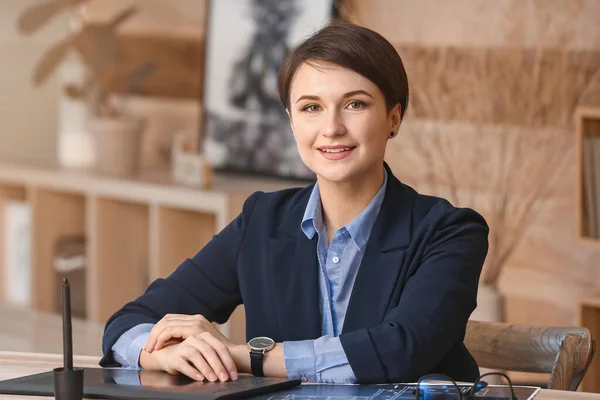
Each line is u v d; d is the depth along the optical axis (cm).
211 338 229
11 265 686
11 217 684
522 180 493
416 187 529
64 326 196
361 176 244
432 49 517
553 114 481
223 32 595
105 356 248
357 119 235
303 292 250
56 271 650
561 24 476
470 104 507
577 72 472
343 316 249
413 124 527
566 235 481
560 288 485
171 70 645
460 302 234
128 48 665
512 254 500
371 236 247
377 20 534
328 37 233
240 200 526
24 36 716
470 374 249
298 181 554
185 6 635
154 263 565
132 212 621
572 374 250
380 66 233
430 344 226
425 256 243
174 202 549
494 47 496
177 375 228
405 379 223
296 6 554
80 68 671
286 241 256
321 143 236
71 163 670
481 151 505
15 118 720
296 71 237
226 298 270
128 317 256
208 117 602
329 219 251
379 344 223
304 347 227
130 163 614
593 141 437
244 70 582
